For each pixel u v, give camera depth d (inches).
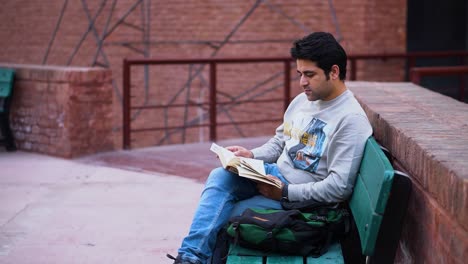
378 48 502.9
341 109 152.0
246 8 532.1
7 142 361.4
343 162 146.3
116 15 587.8
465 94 491.5
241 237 143.9
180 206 249.3
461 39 537.6
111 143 357.7
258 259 140.7
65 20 619.2
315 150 154.4
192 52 556.4
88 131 345.7
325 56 149.4
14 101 361.4
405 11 508.7
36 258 195.5
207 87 554.6
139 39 578.6
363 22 498.3
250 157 172.9
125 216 237.1
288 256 142.6
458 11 534.9
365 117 149.7
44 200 259.1
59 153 342.6
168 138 579.5
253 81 538.0
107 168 315.3
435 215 114.7
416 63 536.7
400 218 123.0
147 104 585.3
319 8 508.4
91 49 604.7
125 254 198.8
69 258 195.6
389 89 233.3
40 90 348.8
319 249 142.9
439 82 538.6
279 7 520.1
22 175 302.4
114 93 595.8
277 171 161.0
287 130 166.7
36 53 644.7
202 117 559.2
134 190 273.7
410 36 529.7
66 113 336.8
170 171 308.5
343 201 150.1
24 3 647.8
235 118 551.2
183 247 148.3
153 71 579.8
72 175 302.2
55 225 227.1
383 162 124.1
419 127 145.7
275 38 523.5
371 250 121.6
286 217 141.5
